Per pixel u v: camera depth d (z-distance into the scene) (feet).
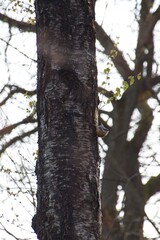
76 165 31.07
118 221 80.23
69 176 30.89
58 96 32.17
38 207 31.27
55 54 32.86
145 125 91.66
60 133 31.55
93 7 34.32
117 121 92.27
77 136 31.55
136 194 82.38
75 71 32.65
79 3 33.81
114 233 79.15
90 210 30.68
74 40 33.22
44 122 32.09
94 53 33.58
